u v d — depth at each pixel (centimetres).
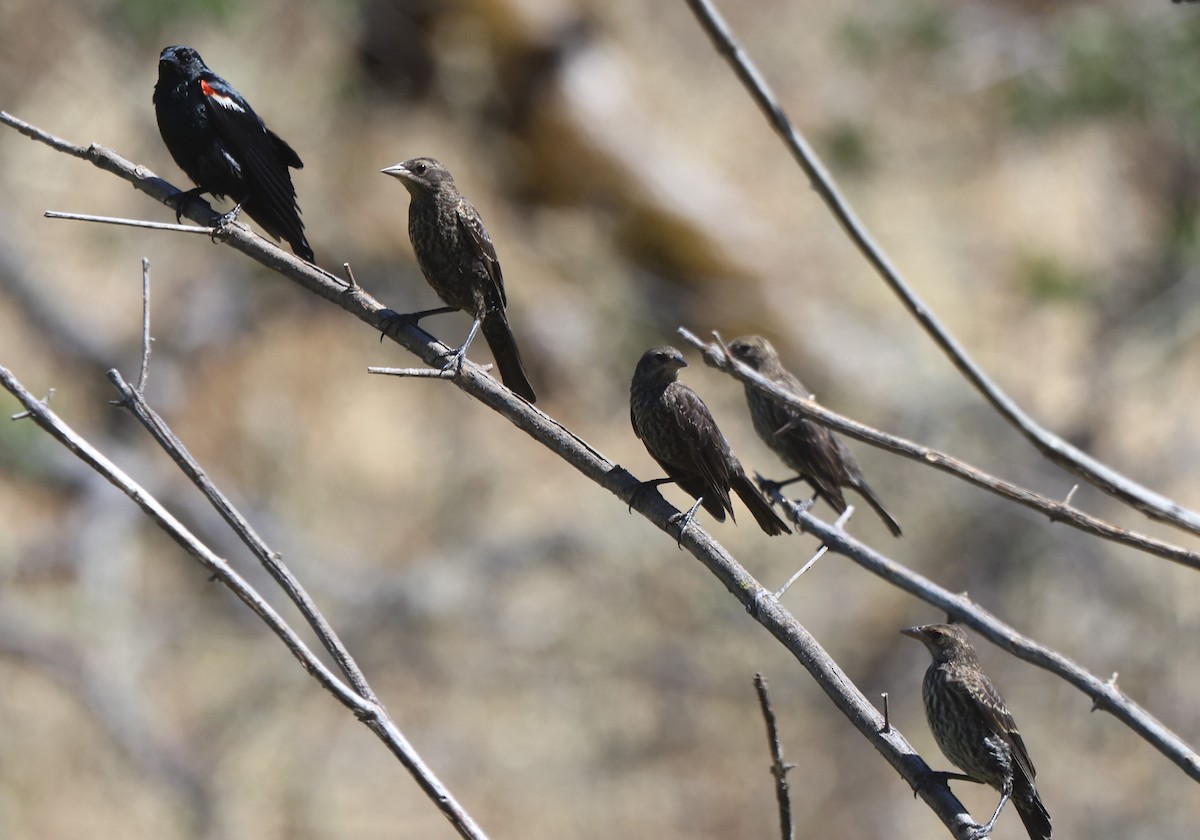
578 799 1677
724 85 2167
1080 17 1697
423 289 1967
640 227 1942
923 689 678
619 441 1872
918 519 1747
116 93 1847
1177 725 1652
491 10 1897
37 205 1866
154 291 1900
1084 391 1805
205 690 1666
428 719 1712
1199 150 1733
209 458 1841
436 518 1853
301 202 1877
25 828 1525
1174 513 548
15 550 1659
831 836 1645
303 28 1856
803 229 2039
